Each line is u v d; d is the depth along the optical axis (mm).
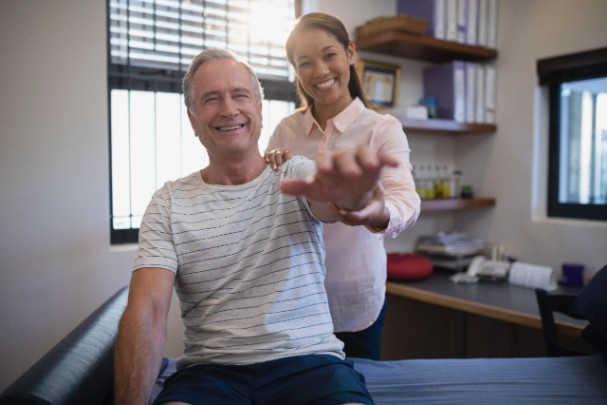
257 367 1084
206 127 1168
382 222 1021
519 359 1692
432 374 1569
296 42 1565
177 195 1195
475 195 3012
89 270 2072
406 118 2508
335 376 1056
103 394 1197
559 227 2596
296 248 1123
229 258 1134
